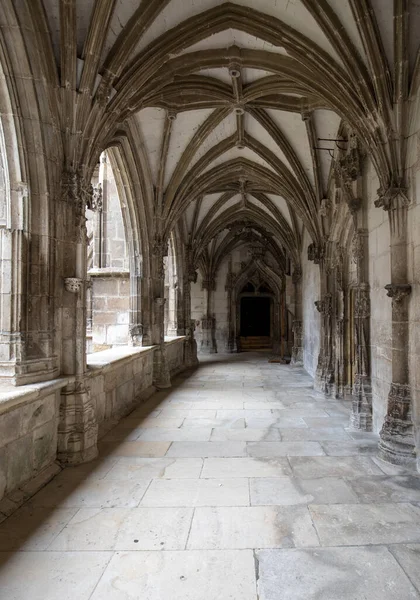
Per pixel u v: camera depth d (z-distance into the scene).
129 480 4.05
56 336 4.54
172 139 8.51
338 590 2.40
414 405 4.43
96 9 4.28
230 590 2.41
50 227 4.45
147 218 8.95
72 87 4.53
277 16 5.17
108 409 6.14
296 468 4.36
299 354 14.23
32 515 3.33
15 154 4.07
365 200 6.11
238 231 18.31
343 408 7.31
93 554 2.78
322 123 7.74
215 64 6.18
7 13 3.88
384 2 4.25
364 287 6.03
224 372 12.33
